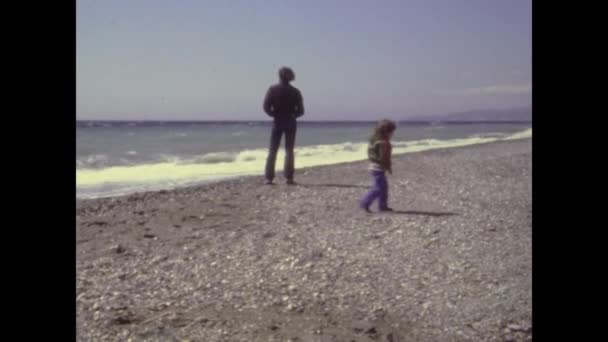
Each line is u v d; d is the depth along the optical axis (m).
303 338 3.91
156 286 5.08
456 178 12.88
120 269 5.62
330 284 5.17
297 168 15.32
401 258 6.09
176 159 20.98
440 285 5.15
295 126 11.83
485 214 8.46
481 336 4.00
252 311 4.44
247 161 19.78
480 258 6.05
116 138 46.38
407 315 4.41
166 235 7.22
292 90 11.69
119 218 8.34
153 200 9.90
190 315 4.34
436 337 3.99
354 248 6.53
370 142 8.77
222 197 10.23
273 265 5.80
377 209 9.05
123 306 4.51
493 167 15.15
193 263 5.87
